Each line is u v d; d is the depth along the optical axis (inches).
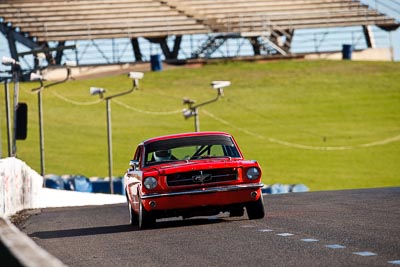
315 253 1352.1
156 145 2263.8
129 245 1706.4
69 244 1836.9
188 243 1651.1
